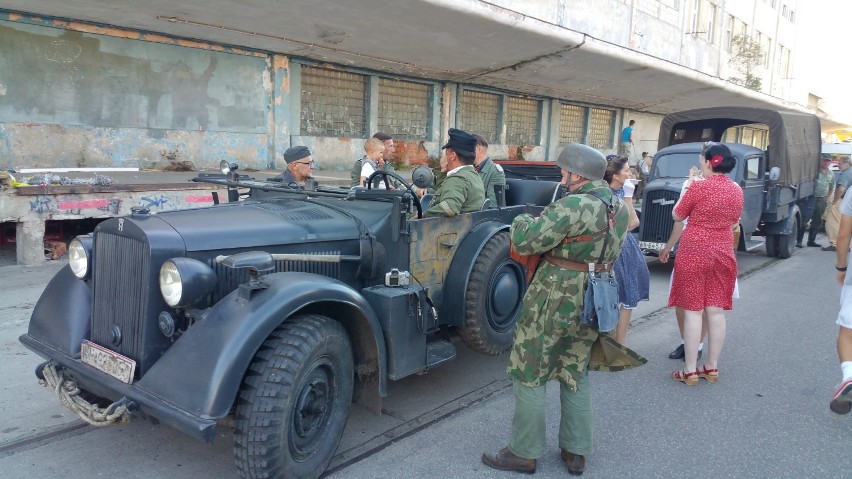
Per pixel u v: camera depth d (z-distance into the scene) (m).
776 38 34.25
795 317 6.76
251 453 2.73
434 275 4.12
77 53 9.86
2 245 8.34
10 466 3.21
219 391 2.59
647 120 26.36
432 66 14.89
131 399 2.77
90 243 3.33
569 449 3.30
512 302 4.58
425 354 3.72
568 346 3.20
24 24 9.27
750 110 10.37
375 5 10.57
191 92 11.35
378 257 3.78
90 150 10.16
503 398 4.32
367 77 14.69
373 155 6.58
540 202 5.84
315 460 3.04
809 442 3.77
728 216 4.49
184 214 3.35
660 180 9.21
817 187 12.47
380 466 3.34
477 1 11.66
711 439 3.78
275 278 2.99
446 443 3.64
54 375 3.17
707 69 26.14
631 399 4.40
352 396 3.50
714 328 4.64
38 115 9.59
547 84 18.31
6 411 3.83
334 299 3.03
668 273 9.19
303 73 13.37
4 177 7.23
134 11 9.57
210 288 2.86
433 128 16.61
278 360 2.79
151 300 2.91
